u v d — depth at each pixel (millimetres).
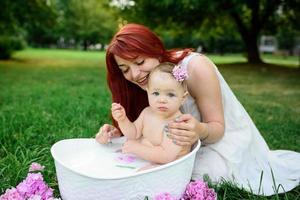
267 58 26531
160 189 1812
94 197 1761
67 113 4191
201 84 2195
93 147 2260
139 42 2014
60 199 1911
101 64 15562
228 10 13781
